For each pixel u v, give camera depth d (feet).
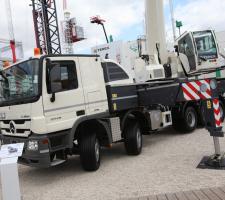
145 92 27.96
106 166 23.41
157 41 36.65
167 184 17.56
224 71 41.63
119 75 25.62
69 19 100.99
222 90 37.42
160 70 34.01
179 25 70.44
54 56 20.65
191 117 33.30
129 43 63.57
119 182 19.13
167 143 29.01
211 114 20.16
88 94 22.35
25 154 20.20
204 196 14.90
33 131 19.69
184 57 38.40
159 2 36.70
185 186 16.85
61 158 21.01
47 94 19.93
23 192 19.69
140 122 27.78
